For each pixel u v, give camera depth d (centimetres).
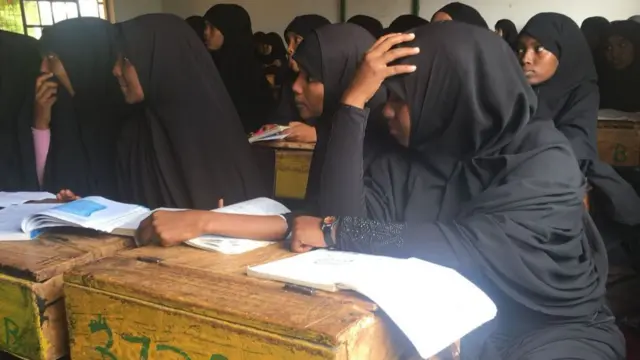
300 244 110
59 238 116
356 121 129
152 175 212
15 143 231
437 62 125
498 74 124
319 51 171
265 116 397
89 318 93
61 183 227
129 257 103
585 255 128
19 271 98
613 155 269
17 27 506
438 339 79
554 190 118
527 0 431
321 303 81
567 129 265
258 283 89
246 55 406
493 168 128
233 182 211
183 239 111
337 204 127
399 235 112
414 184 136
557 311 120
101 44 226
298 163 228
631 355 195
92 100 229
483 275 116
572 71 276
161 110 207
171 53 207
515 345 121
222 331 79
